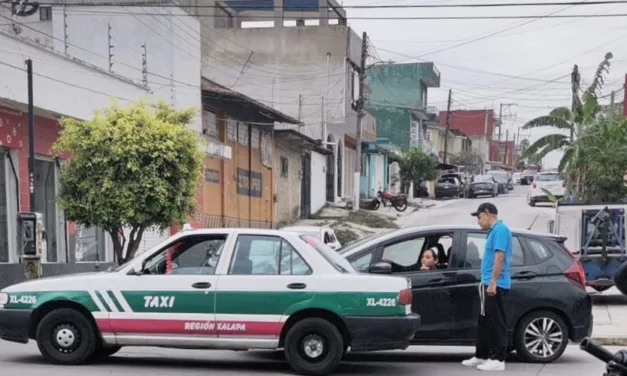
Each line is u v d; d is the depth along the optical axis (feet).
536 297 28.91
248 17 123.13
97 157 43.96
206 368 27.25
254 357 29.73
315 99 116.26
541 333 28.99
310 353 25.80
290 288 25.82
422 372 27.17
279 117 90.63
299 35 116.67
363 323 25.54
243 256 26.55
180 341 26.12
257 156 96.02
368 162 153.28
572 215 46.29
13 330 26.81
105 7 71.61
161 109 48.70
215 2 118.01
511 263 29.53
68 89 53.47
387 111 194.18
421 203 145.18
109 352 29.91
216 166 82.43
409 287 26.30
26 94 48.16
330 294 25.71
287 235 26.86
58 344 26.86
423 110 197.77
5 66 46.09
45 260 53.31
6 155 49.01
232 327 25.85
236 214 88.22
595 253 45.98
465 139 267.39
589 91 63.05
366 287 25.72
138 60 71.26
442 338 28.73
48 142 53.36
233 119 87.81
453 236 29.89
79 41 72.08
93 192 43.91
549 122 63.10
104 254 61.16
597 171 57.88
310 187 119.14
